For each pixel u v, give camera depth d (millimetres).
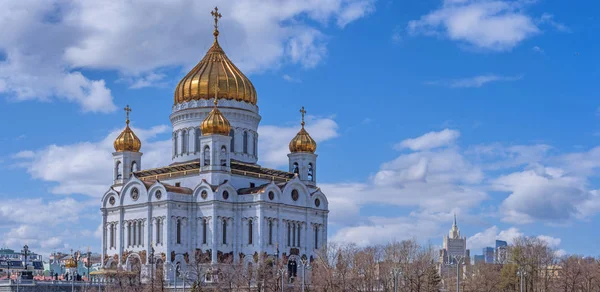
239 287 188125
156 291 191375
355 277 199000
